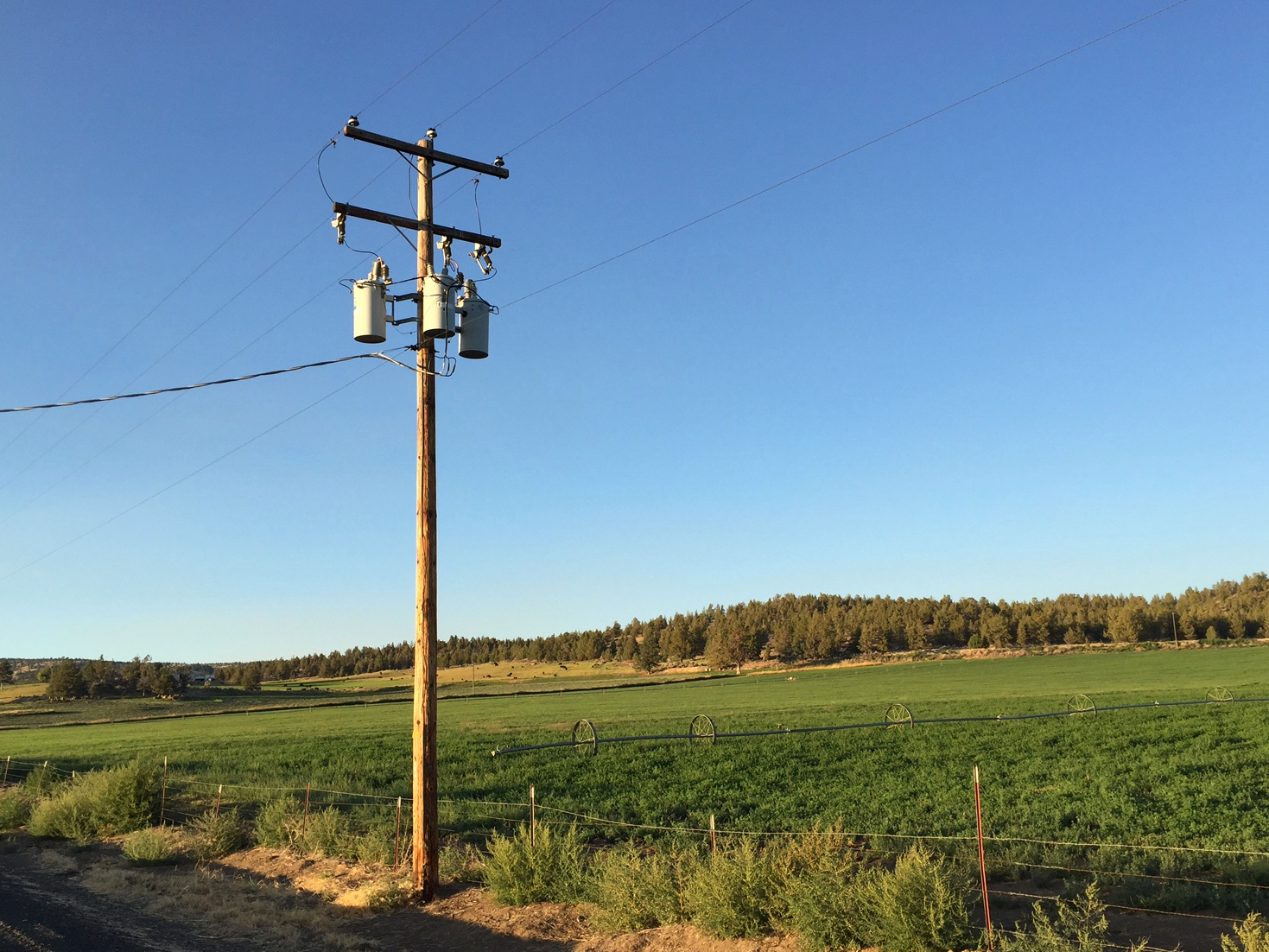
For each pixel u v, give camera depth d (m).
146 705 135.38
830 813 20.28
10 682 198.12
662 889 12.09
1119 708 44.75
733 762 31.20
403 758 39.19
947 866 11.91
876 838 16.89
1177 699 50.53
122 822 21.81
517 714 74.19
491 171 16.31
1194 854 14.47
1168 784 21.81
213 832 19.62
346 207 15.09
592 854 17.80
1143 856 14.47
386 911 13.85
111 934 12.72
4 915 13.91
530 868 13.93
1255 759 25.48
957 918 9.61
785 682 127.38
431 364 15.37
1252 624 184.00
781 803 22.59
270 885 15.88
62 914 14.01
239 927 13.16
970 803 20.69
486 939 12.12
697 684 134.38
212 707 129.12
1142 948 9.11
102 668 169.12
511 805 23.97
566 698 105.88
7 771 34.34
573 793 26.69
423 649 14.83
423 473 15.16
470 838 19.50
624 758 33.84
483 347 15.47
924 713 51.66
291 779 31.88
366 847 17.52
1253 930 8.12
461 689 160.00
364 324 15.01
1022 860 14.50
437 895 14.39
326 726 68.44
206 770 37.09
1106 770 24.58
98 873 17.09
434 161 15.92
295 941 12.40
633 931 11.82
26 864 18.97
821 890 10.25
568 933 12.14
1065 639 197.25
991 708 52.09
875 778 25.94
